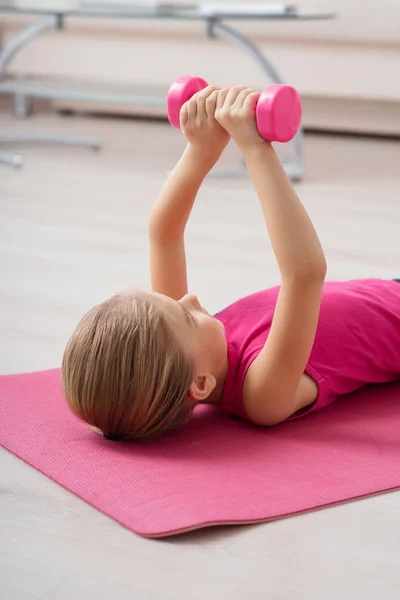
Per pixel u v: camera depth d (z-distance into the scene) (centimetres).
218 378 137
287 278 128
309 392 140
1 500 119
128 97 367
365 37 420
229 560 106
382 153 409
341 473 125
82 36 470
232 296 209
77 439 134
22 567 105
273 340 131
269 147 131
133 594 100
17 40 384
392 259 244
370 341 148
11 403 146
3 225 276
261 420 137
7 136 412
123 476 122
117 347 125
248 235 269
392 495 121
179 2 446
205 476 122
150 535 109
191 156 142
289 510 115
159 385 125
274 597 99
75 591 100
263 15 341
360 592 100
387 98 423
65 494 120
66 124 474
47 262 237
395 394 153
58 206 303
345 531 112
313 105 453
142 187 337
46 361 170
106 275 227
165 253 148
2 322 191
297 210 129
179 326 128
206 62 451
